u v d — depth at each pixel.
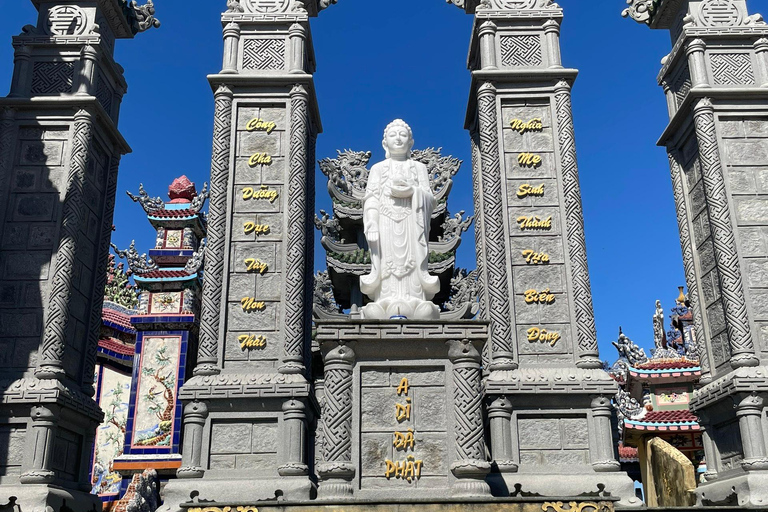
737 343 13.89
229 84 15.23
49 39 15.41
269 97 15.27
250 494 12.39
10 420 13.08
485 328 11.41
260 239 14.48
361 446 11.06
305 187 14.72
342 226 22.08
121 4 16.72
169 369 24.44
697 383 24.50
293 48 15.50
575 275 14.40
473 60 17.42
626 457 27.19
